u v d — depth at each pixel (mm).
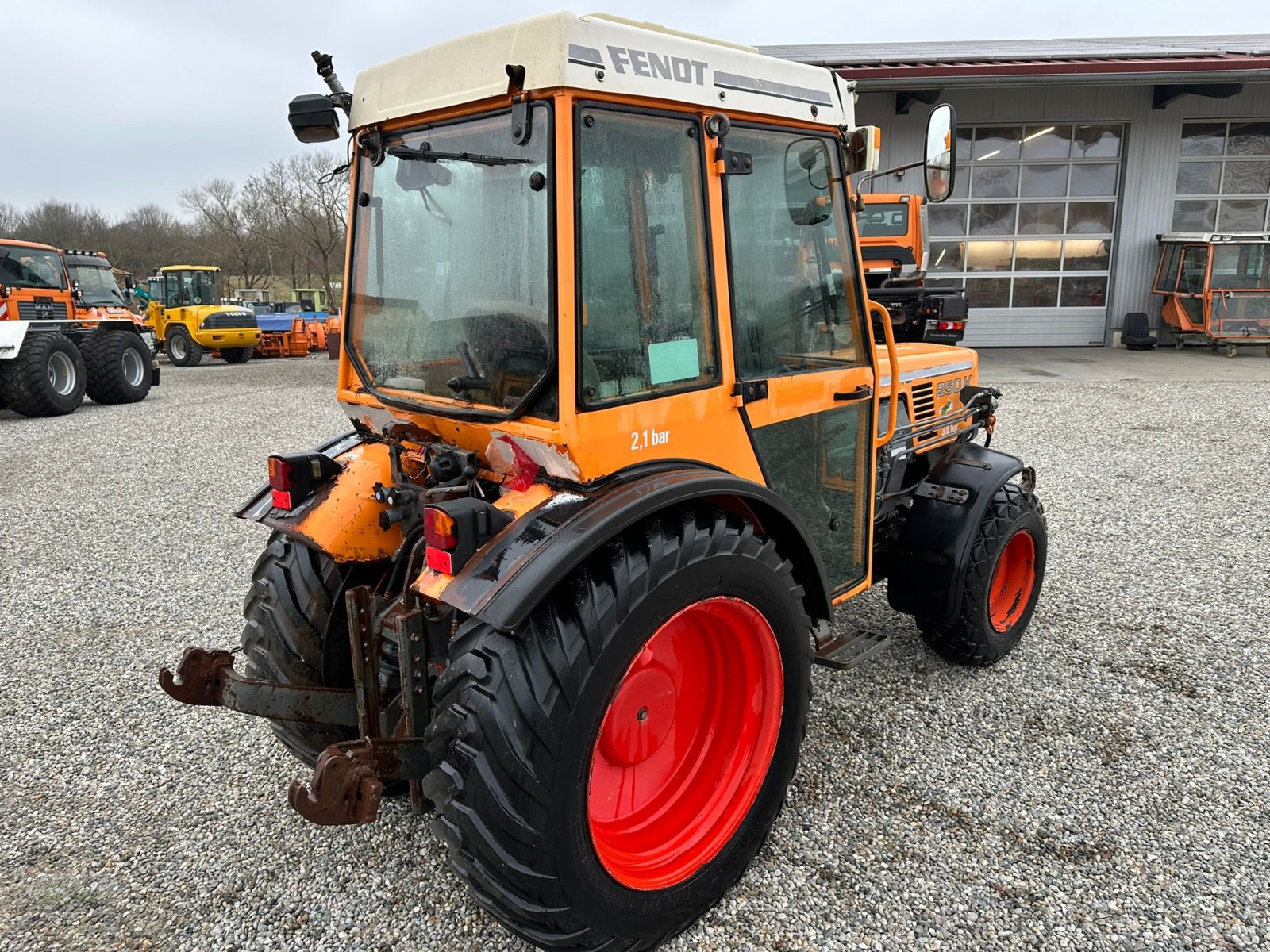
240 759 2959
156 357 21312
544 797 1747
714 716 2322
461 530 1857
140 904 2283
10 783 2834
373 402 2459
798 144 2479
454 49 2020
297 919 2221
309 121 2328
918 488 3309
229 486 6922
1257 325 14312
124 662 3707
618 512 1842
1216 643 3686
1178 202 16016
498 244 2039
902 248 12273
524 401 1973
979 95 15516
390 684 2316
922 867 2352
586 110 1885
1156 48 16312
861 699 3246
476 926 2182
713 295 2209
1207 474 6598
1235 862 2348
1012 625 3504
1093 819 2539
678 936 2139
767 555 2172
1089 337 16562
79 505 6336
